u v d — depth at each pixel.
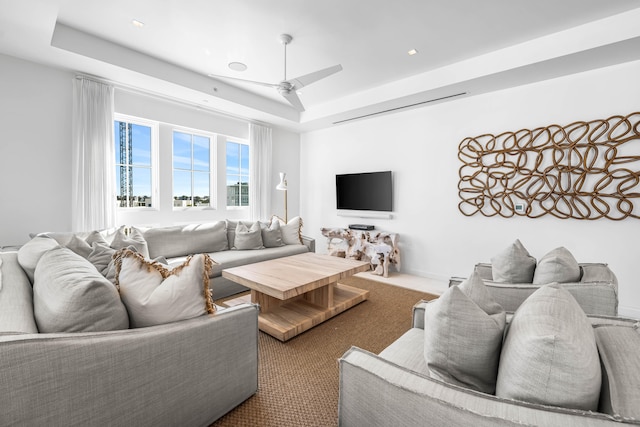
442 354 1.00
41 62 3.00
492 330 0.96
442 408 0.76
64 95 3.19
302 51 3.16
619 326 1.03
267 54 3.22
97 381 1.03
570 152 3.15
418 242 4.41
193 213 4.50
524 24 2.64
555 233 3.28
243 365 1.58
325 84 4.04
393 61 3.37
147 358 1.17
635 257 2.86
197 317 1.39
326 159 5.60
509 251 2.08
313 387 1.78
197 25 2.70
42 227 3.10
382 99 4.06
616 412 0.64
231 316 1.50
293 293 2.30
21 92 2.94
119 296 1.24
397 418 0.85
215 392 1.43
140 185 4.02
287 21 2.63
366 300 3.32
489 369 0.97
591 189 3.06
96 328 1.10
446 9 2.45
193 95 3.90
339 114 4.67
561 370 0.71
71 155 3.26
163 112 4.06
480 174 3.79
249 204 5.09
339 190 5.30
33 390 0.90
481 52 3.16
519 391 0.77
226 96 4.09
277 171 5.64
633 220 2.87
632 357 0.80
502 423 0.68
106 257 1.78
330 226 5.59
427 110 4.27
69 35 2.76
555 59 2.81
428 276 4.30
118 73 3.23
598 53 2.69
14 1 2.12
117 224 3.75
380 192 4.73
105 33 2.85
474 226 3.87
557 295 0.97
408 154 4.48
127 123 3.88
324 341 2.35
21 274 1.59
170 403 1.25
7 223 2.92
